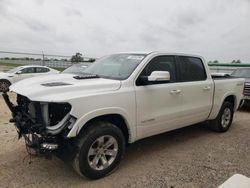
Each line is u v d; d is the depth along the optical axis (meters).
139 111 4.04
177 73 4.80
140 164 4.19
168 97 4.49
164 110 4.46
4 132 5.63
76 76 4.09
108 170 3.73
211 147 5.08
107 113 3.61
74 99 3.29
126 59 4.56
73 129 3.27
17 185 3.44
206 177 3.78
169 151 4.81
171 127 4.71
